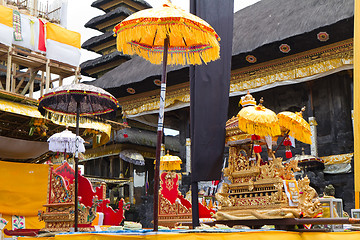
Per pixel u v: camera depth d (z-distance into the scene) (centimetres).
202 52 451
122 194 2939
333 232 455
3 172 808
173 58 466
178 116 2839
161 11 385
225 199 509
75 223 546
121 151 2955
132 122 3053
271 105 2295
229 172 522
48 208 617
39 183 845
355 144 480
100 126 1087
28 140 1121
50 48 1027
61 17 1188
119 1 3353
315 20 1692
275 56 1903
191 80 495
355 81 490
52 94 568
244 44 1909
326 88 2069
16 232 675
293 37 1734
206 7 518
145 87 2389
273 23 1905
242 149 539
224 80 498
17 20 968
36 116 930
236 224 484
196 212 463
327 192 1018
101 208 853
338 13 1620
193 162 472
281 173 466
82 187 723
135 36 393
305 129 503
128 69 2514
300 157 1859
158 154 371
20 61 1015
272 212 444
